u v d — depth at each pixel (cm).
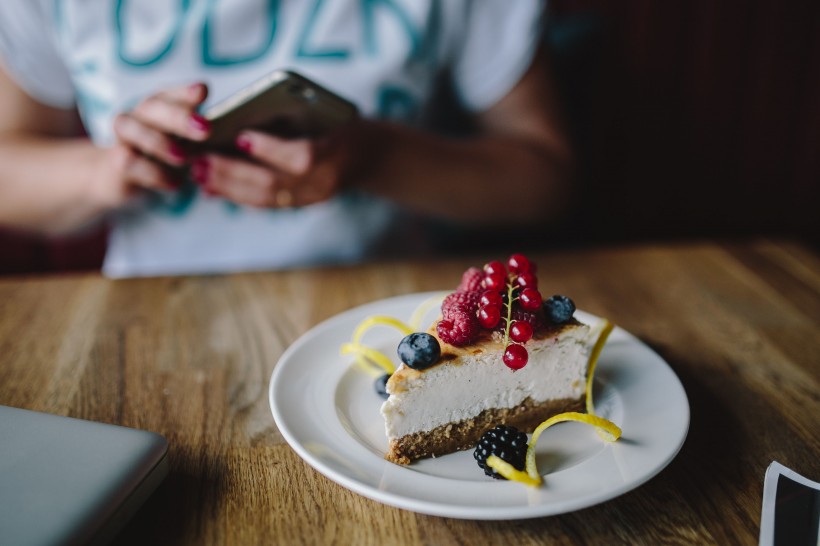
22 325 49
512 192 67
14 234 91
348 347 44
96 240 93
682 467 37
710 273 56
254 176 56
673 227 110
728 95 102
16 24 66
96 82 66
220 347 47
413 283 55
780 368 45
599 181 105
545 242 88
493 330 41
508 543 33
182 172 59
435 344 39
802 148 107
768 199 110
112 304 52
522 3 68
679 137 104
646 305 52
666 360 46
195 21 64
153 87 65
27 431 35
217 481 36
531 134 71
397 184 64
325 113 51
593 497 33
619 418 39
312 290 54
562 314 42
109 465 33
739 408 41
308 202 59
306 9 65
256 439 39
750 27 99
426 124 73
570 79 80
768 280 55
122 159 57
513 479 34
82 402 42
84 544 30
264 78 46
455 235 84
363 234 71
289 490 35
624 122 102
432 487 34
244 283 55
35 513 30
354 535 33
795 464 37
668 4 96
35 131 70
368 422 40
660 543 33
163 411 41
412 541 33
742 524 33
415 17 66
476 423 41
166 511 34
